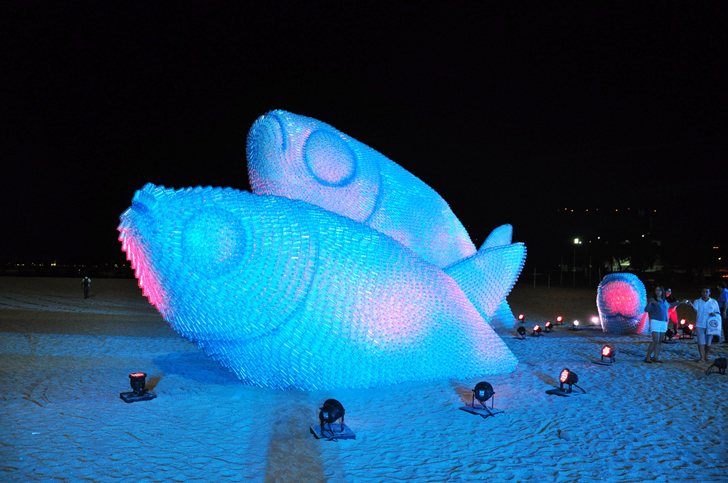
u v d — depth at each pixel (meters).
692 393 8.00
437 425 6.42
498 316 14.62
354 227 8.30
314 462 5.20
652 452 5.52
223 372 9.38
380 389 8.20
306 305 7.70
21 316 18.50
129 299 26.39
